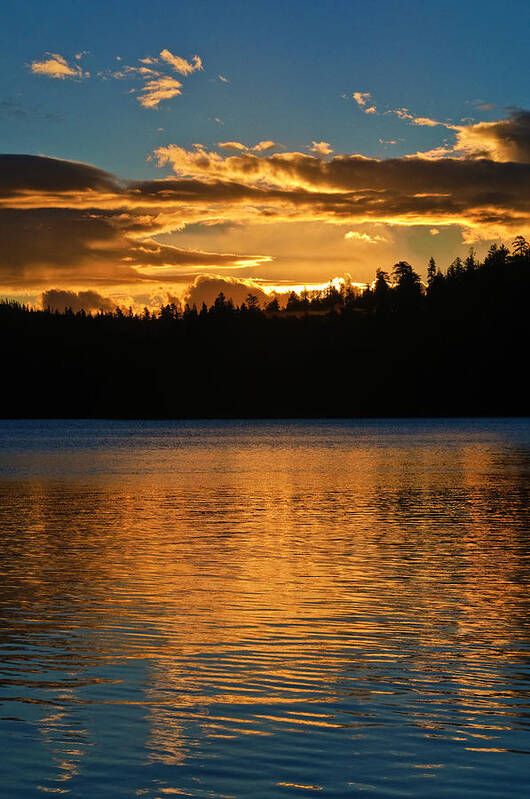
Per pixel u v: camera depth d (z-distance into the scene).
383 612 17.75
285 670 13.89
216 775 10.05
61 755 10.58
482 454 83.69
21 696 12.63
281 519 33.31
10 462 76.38
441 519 33.16
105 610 17.81
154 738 11.10
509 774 10.08
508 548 25.86
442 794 9.58
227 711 12.07
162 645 15.26
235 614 17.52
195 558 24.12
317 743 10.95
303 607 18.12
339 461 74.06
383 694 12.78
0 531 30.19
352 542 27.11
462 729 11.44
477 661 14.38
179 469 65.12
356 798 9.49
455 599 18.92
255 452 90.88
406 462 72.06
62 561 23.70
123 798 9.48
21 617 17.22
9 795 9.54
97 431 170.88
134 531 29.98
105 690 12.91
